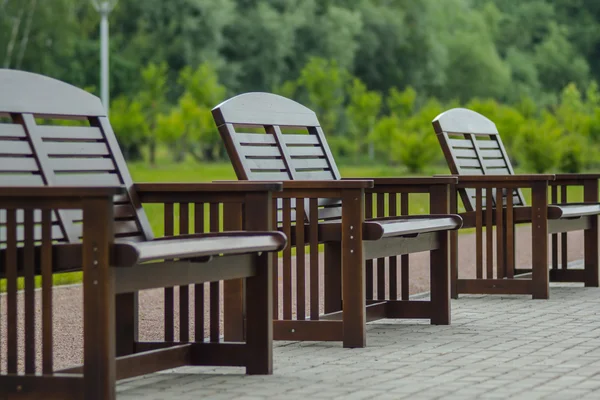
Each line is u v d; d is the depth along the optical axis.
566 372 7.58
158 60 105.81
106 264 5.98
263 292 7.69
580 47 134.38
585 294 13.54
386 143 88.25
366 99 99.50
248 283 7.72
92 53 106.38
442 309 10.57
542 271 12.91
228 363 7.76
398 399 6.56
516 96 126.75
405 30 118.88
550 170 61.75
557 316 11.20
